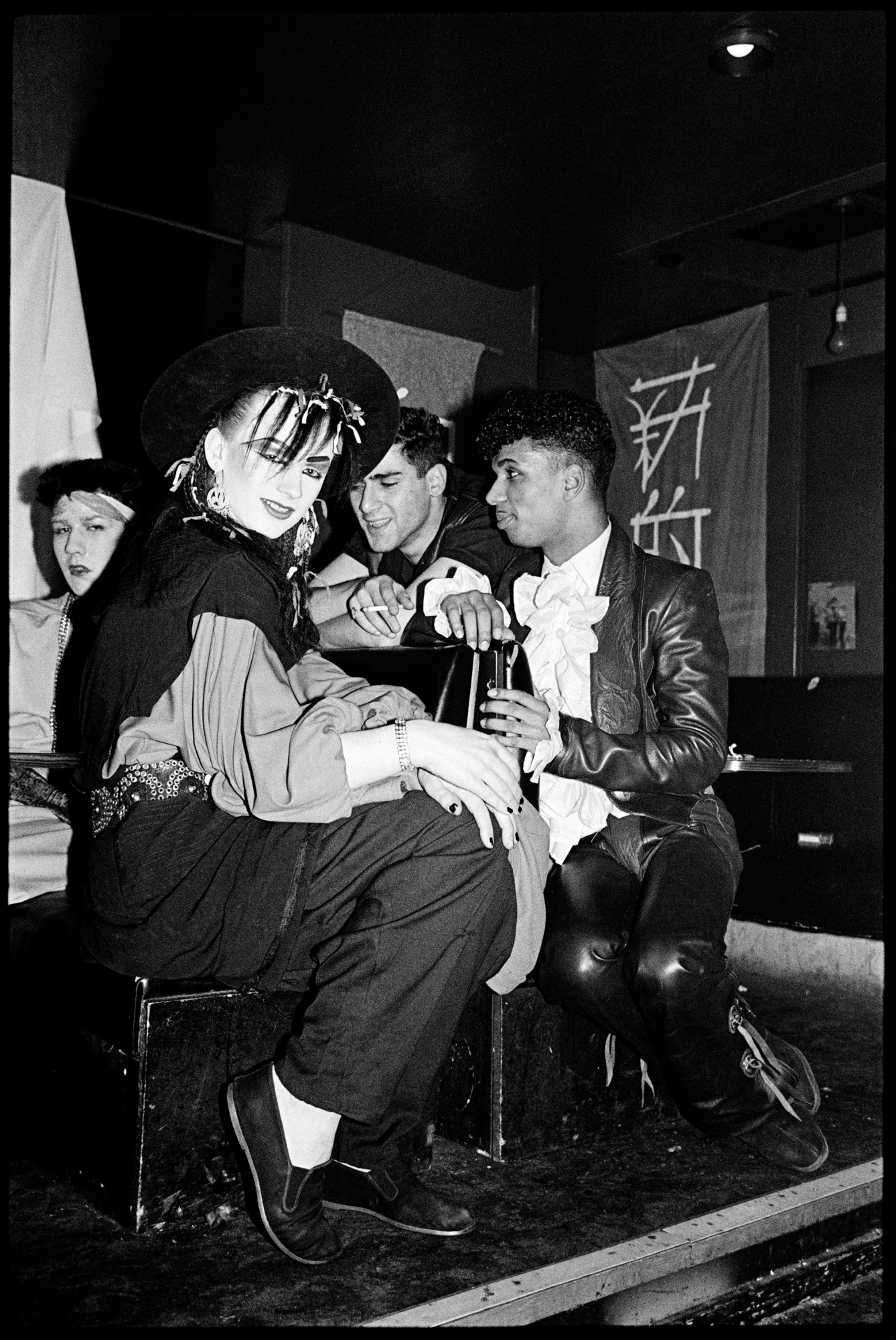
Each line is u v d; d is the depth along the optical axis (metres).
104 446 3.54
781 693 3.55
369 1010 1.42
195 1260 1.53
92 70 2.78
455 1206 1.62
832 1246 1.80
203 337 3.74
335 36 2.64
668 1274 1.58
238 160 3.25
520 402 2.02
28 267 3.23
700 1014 1.72
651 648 1.99
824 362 4.52
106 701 1.56
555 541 2.06
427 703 1.69
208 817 1.54
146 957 1.53
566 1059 1.92
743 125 3.10
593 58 2.75
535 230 3.75
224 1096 1.62
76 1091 1.73
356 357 1.74
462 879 1.48
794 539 4.61
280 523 1.64
